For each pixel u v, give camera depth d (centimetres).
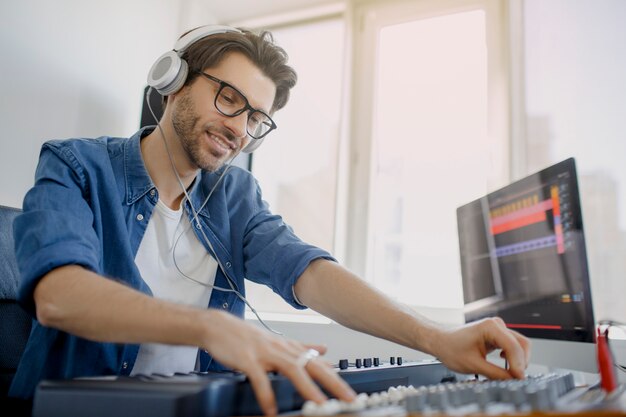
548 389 45
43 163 88
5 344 100
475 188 196
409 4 223
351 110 224
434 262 196
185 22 230
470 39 210
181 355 98
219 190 117
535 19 192
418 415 39
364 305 87
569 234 85
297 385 48
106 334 59
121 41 194
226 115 99
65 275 63
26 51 157
